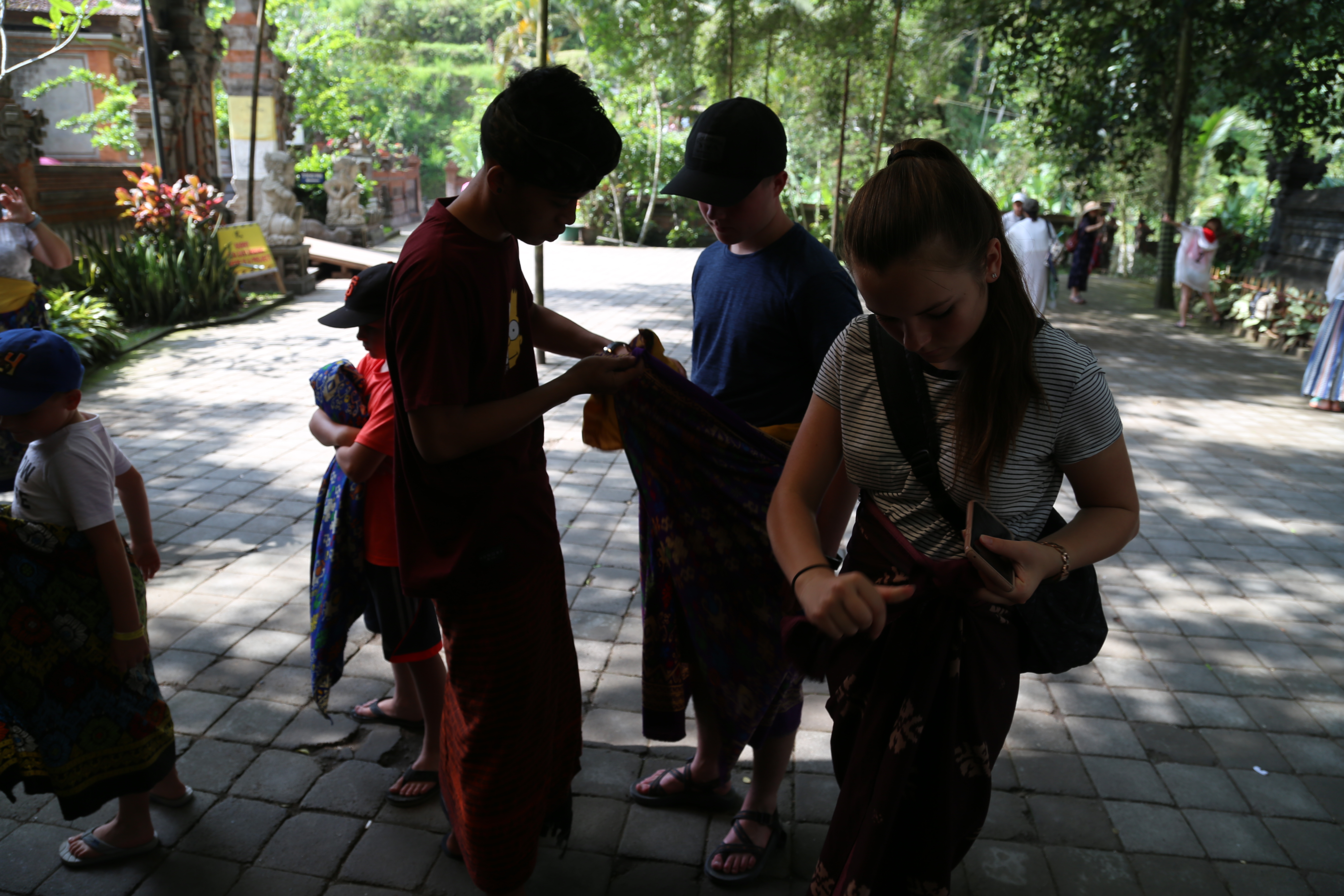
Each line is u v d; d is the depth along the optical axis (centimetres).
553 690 218
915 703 159
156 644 344
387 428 230
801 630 135
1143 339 1150
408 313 174
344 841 250
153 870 237
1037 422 151
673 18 1936
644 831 259
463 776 207
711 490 221
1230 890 244
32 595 212
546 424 648
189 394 716
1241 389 878
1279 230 1348
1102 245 1905
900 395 157
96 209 1053
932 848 164
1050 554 146
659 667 236
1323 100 1303
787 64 2023
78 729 220
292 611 373
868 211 135
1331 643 381
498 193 175
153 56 1133
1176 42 1378
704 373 250
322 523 257
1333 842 262
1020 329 147
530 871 216
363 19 4216
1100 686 342
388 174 2730
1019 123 2202
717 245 256
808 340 228
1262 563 463
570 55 2589
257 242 1159
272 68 1390
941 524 161
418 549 196
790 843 255
